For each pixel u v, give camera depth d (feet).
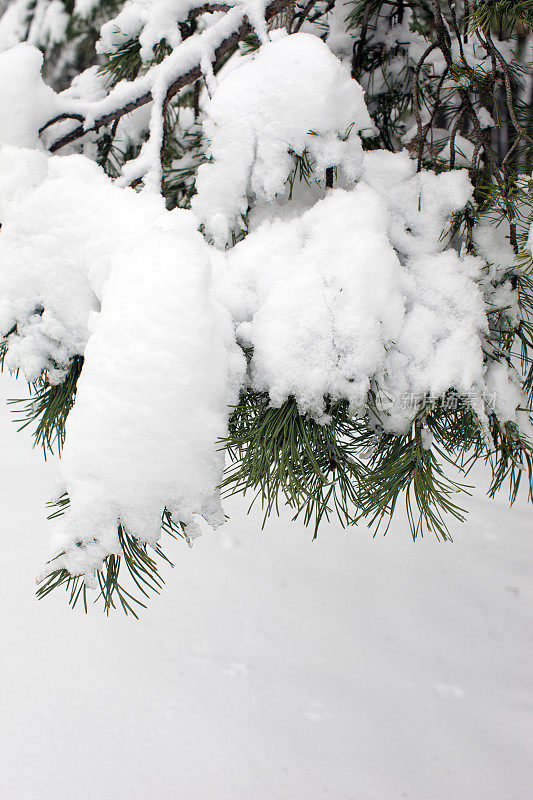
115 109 5.13
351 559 12.81
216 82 4.74
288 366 3.28
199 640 10.05
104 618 10.31
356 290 3.32
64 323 3.84
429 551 13.29
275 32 4.89
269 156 3.82
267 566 12.25
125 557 3.19
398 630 10.82
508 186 3.96
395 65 6.17
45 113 4.99
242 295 3.47
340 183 4.03
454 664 10.10
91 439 3.06
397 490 3.47
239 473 3.24
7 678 8.93
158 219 3.63
